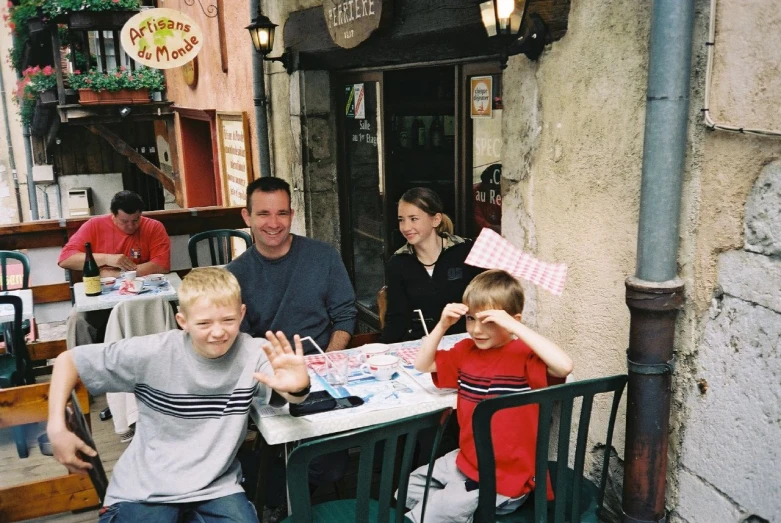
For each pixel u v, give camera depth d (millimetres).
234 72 8148
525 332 2395
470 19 3619
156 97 12711
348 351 3123
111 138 12406
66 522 3293
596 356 2965
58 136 15867
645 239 2471
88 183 16328
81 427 2336
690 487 2584
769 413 2248
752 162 2240
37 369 5062
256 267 3350
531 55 3141
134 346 2389
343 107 5918
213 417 2408
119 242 5398
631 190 2684
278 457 3271
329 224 6184
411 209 3375
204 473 2359
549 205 3176
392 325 3490
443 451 3301
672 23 2303
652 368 2514
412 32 4117
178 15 7016
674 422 2631
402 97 5293
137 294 4570
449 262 3453
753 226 2256
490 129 4105
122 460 2457
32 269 6328
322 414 2438
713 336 2436
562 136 3041
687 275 2510
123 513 2287
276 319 3342
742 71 2230
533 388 2459
